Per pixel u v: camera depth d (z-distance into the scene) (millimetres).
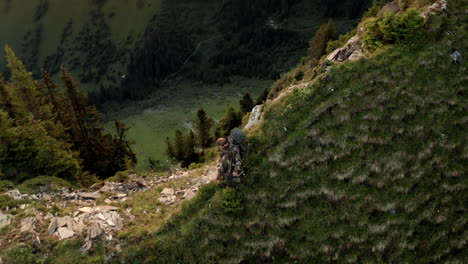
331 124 15828
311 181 14852
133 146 118625
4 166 19562
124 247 13422
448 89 16438
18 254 12438
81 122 39406
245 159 15242
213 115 145875
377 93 16422
